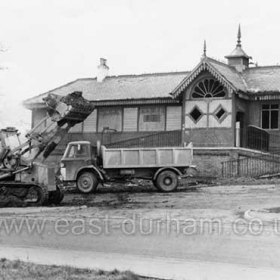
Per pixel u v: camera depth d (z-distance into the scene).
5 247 14.09
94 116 42.19
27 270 11.06
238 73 40.34
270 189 27.36
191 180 32.91
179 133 39.16
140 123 40.81
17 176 23.67
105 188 30.52
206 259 12.55
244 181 31.80
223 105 36.50
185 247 13.82
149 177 28.75
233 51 41.66
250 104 38.16
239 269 11.61
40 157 25.22
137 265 11.95
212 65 36.19
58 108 24.25
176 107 39.78
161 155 28.56
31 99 43.53
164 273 11.25
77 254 13.17
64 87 45.28
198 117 37.31
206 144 36.81
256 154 34.72
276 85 37.62
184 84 37.28
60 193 24.14
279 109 37.22
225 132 36.31
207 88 37.34
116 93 41.94
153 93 40.44
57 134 24.53
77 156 28.39
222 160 35.50
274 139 37.09
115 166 28.48
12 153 23.70
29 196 23.56
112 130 41.56
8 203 23.33
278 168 34.03
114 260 12.48
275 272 11.32
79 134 42.44
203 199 24.12
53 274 10.75
